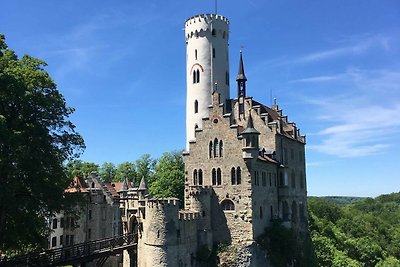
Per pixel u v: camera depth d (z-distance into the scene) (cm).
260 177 6881
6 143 3928
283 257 6875
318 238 9556
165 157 10600
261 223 6769
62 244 8281
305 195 8750
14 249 4984
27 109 4575
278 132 7594
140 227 6212
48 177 4603
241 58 8019
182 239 6125
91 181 9112
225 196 6681
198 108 8494
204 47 8612
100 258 6078
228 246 6519
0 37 4681
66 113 5044
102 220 8969
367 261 10825
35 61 4928
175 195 9400
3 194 3997
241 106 7775
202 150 6988
